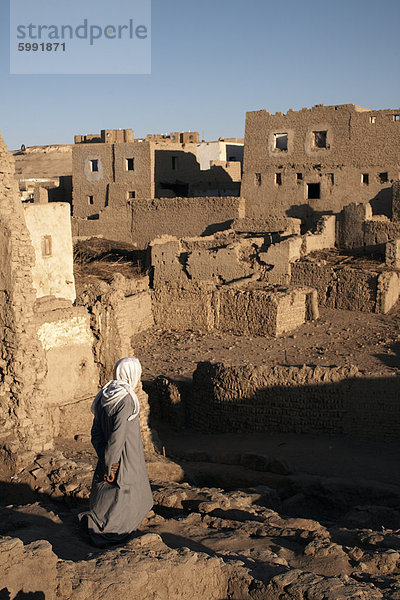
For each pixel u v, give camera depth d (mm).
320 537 8125
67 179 62438
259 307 29109
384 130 43031
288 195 47125
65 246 24094
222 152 64500
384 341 26578
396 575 7016
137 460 6996
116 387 6820
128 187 54719
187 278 37812
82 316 15039
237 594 6422
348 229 39656
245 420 18188
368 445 16312
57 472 10078
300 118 46156
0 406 11820
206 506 9250
